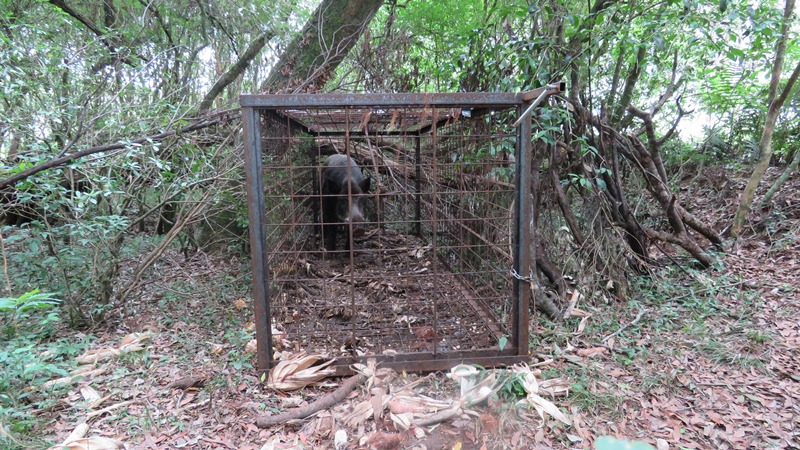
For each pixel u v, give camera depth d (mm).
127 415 2451
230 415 2475
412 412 2414
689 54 4449
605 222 4203
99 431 2320
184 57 5395
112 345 3283
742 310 3660
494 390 2502
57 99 3611
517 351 2918
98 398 2568
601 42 3746
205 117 4020
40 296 2400
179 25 5637
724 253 4816
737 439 2270
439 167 4719
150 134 3898
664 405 2541
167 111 4359
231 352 3090
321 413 2475
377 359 2852
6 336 3160
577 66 3729
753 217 5473
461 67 4242
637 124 5316
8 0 4301
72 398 2578
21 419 2338
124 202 3947
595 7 3727
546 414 2398
